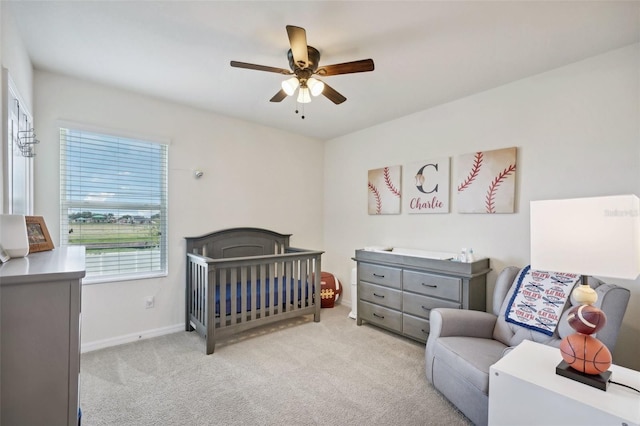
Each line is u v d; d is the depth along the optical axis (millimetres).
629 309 2094
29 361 1020
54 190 2580
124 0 1678
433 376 2158
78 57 2311
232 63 1938
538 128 2559
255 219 3943
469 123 3012
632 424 1047
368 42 2076
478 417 1738
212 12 1779
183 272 3314
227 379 2281
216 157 3578
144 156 3096
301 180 4461
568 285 2006
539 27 1904
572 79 2379
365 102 3188
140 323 3029
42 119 2529
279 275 3291
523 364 1448
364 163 4141
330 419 1847
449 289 2709
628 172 2137
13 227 1411
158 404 1968
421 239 3457
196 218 3424
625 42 2080
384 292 3232
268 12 1775
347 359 2625
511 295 2291
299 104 3262
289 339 3049
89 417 1828
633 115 2117
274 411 1916
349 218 4355
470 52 2209
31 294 1021
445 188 3201
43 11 1770
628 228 1169
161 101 3160
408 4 1695
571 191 2385
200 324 2926
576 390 1232
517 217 2691
